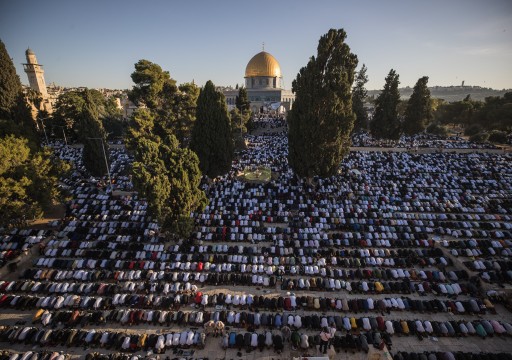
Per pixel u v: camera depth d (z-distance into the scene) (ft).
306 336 65.05
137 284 82.12
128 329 69.51
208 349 65.21
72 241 101.55
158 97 177.78
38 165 113.60
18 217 105.81
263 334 66.49
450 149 239.71
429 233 109.81
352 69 146.51
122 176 169.99
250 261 92.84
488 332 67.62
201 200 107.86
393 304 74.84
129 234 107.14
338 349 64.28
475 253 95.04
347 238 102.63
